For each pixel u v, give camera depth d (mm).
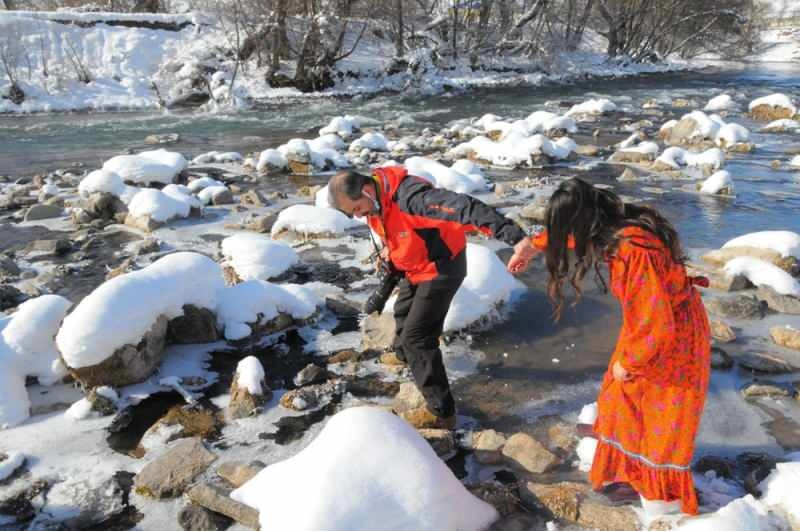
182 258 4844
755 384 4109
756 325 5035
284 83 22828
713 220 7746
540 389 4176
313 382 4273
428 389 3605
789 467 3041
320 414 3908
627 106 19203
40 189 9648
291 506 2738
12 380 4031
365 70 24797
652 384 2807
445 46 27156
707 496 3076
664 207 8312
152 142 14109
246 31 22766
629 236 2611
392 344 4484
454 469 3412
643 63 33406
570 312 5242
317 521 2627
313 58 23172
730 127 12484
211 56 23078
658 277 2576
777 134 13953
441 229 3326
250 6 22953
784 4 50781
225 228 7641
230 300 4863
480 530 2928
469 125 15492
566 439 3613
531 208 7824
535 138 10969
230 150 13156
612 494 3135
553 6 30250
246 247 5949
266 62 23422
